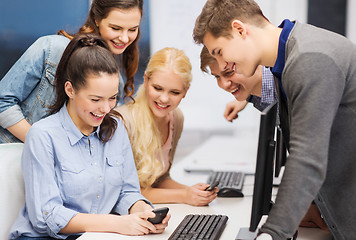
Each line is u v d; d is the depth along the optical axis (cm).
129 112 177
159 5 425
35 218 139
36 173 141
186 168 231
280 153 152
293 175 107
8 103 171
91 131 151
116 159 156
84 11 400
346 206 120
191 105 448
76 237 143
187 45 428
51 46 175
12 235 145
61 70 145
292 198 106
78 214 139
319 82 107
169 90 170
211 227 137
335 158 119
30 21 420
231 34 126
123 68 193
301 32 118
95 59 138
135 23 172
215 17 128
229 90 184
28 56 175
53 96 174
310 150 106
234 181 198
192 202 168
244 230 129
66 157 145
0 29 417
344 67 110
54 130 145
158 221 137
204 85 438
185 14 425
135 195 158
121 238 133
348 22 432
